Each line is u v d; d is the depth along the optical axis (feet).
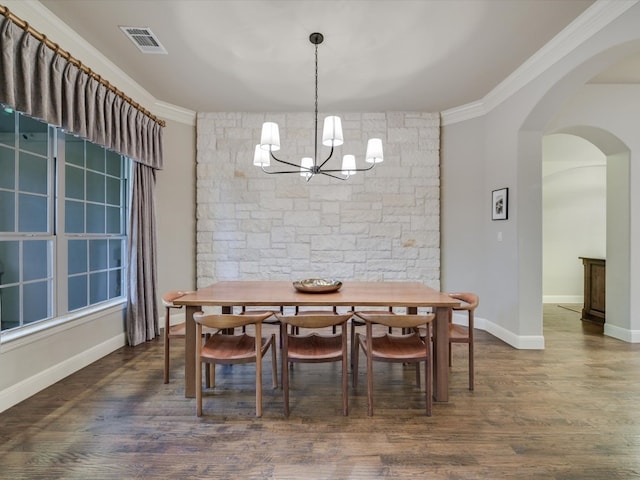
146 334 11.71
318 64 10.03
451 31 8.43
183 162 13.76
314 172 9.27
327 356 6.94
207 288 9.25
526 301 10.98
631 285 11.71
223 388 8.20
